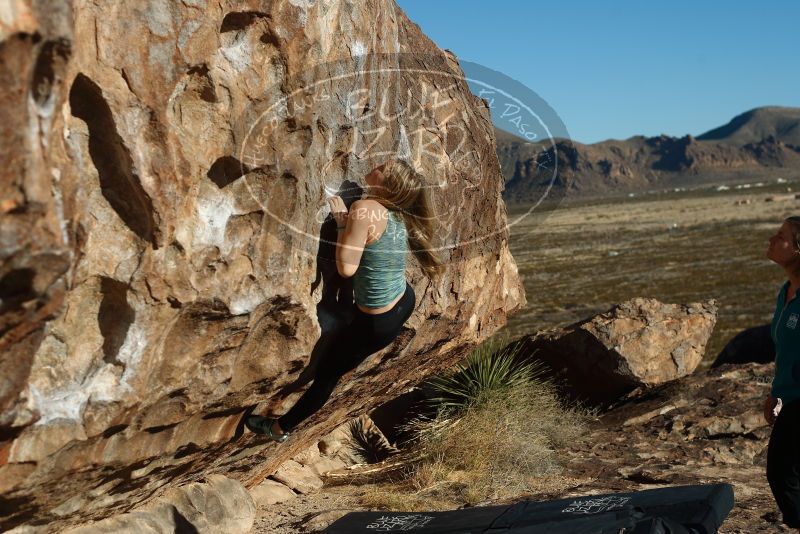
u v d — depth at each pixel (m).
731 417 7.25
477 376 7.43
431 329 4.84
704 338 8.64
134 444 3.17
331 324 3.68
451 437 6.71
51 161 2.13
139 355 2.80
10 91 1.85
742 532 4.62
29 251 1.97
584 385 8.65
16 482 2.65
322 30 3.21
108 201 2.62
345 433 7.41
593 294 44.50
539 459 6.46
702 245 69.94
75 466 2.86
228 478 4.68
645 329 8.45
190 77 2.70
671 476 6.04
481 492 5.87
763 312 32.94
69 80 2.27
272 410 3.93
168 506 4.17
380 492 5.89
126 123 2.51
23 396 2.39
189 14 2.60
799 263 3.86
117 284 2.69
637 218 116.69
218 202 2.92
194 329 3.02
